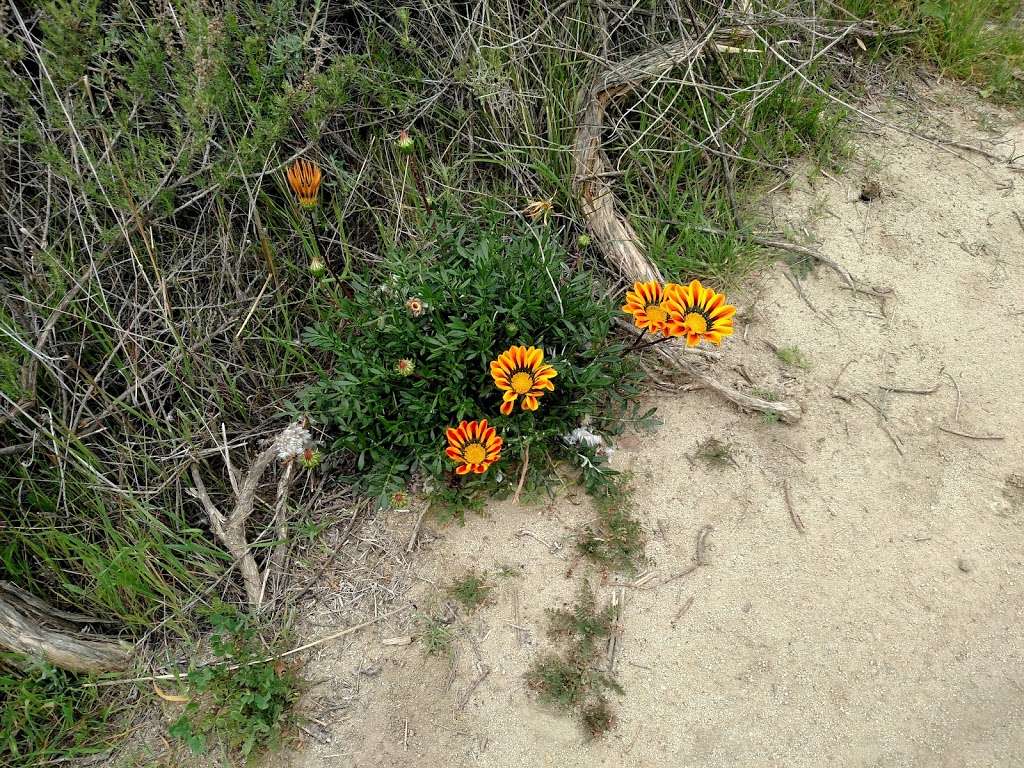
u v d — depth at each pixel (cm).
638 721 100
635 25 142
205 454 114
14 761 99
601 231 130
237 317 121
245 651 104
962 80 163
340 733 100
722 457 118
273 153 122
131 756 100
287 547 112
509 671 103
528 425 111
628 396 121
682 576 109
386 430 113
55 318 109
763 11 140
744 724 99
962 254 137
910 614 106
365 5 127
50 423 108
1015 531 111
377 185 132
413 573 110
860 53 164
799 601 107
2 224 116
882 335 129
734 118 138
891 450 118
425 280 115
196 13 105
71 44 103
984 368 125
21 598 105
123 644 106
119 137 116
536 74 134
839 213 142
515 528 113
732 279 134
